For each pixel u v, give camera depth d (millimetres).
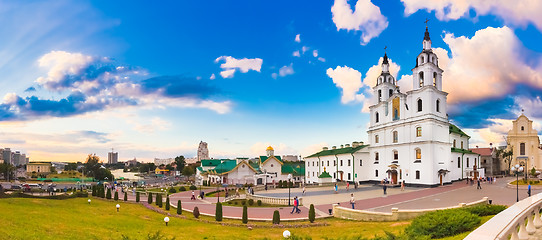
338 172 92938
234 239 29000
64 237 25922
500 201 41719
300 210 43750
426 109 71188
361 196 56438
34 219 30219
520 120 103312
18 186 100188
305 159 113938
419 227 19734
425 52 74562
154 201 58750
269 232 32656
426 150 69188
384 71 88250
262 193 66812
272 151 120500
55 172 181875
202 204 56094
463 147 95000
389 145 79625
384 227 29719
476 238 6723
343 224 34469
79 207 42375
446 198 48281
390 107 81188
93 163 167000
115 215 39750
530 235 10523
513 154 102875
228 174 109312
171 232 32281
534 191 51219
